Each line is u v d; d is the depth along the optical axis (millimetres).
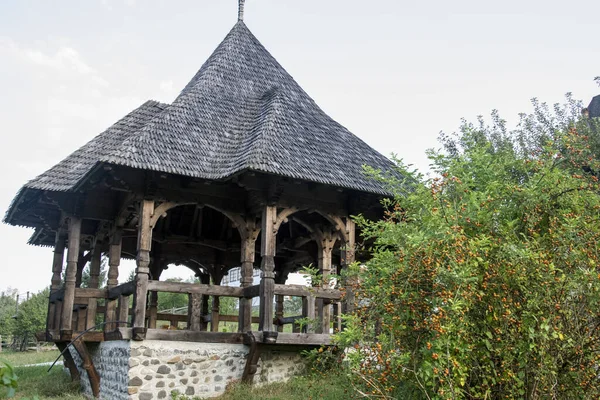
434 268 5887
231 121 12844
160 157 10859
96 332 12164
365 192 12047
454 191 6941
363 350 6223
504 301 5945
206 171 11070
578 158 7426
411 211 7258
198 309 11492
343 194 12289
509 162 7520
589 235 6207
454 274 5695
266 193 11320
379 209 12953
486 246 6195
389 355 5875
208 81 13586
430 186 7141
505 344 5973
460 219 6500
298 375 11445
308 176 11117
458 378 5727
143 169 10445
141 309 10422
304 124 13078
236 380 10969
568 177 6895
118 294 11672
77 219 12250
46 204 13211
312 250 16281
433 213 6312
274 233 11195
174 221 15719
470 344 5930
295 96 14445
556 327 5895
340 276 7527
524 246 6262
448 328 5570
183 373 10539
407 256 6230
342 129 14125
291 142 12039
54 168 12438
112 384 10992
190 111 12461
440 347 5594
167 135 11531
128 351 10312
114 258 12383
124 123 13703
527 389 6004
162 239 15109
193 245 16484
